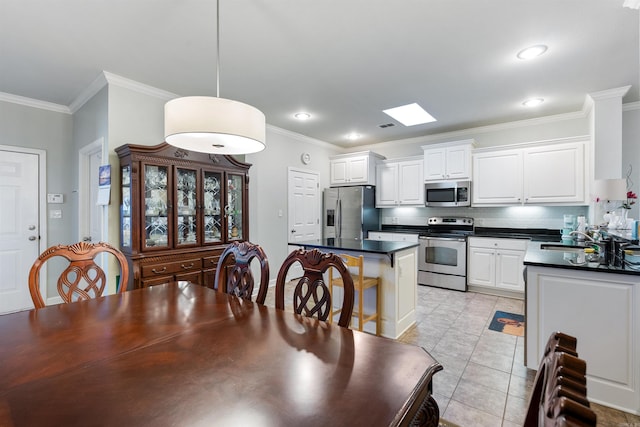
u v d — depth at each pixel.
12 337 1.20
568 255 2.39
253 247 1.87
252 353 1.08
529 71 2.92
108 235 3.00
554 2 1.97
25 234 3.63
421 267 4.82
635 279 1.80
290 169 5.14
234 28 2.26
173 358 1.04
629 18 2.12
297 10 2.05
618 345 1.85
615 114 3.30
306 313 1.58
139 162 2.90
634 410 1.81
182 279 3.18
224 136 1.54
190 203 3.37
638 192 3.59
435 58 2.69
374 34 2.33
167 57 2.66
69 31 2.27
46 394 0.83
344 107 3.90
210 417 0.74
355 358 1.04
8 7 1.99
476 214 4.93
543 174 4.08
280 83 3.19
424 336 2.91
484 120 4.44
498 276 4.19
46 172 3.76
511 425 1.71
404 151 5.68
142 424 0.71
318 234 5.70
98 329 1.29
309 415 0.74
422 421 0.93
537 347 2.12
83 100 3.49
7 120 3.50
